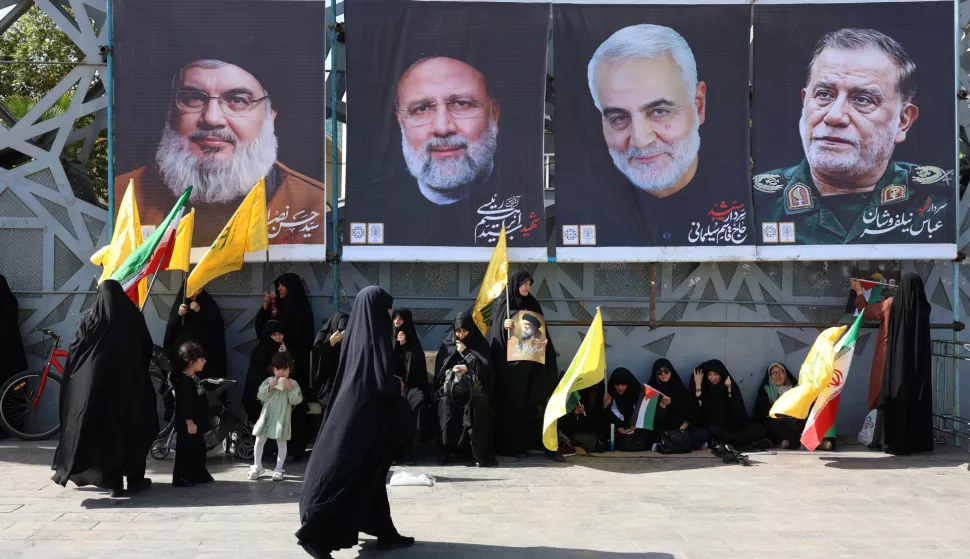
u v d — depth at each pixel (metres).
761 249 7.86
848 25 7.89
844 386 8.18
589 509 5.71
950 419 8.03
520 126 7.83
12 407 7.76
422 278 8.18
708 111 7.88
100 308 6.06
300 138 7.72
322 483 4.43
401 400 4.64
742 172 7.88
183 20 7.65
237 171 7.68
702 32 7.86
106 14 7.88
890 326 7.69
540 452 7.61
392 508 5.72
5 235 7.97
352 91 7.75
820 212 7.87
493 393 7.26
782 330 8.21
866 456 7.48
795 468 7.02
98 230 8.05
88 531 5.09
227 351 8.03
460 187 7.80
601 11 7.85
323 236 7.75
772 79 7.90
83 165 8.85
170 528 5.16
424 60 7.78
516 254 7.80
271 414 6.51
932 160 7.88
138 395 6.06
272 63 7.70
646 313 8.20
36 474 6.55
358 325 4.68
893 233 7.87
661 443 7.59
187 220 7.24
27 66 12.15
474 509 5.70
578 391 7.62
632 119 7.86
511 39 7.82
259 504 5.77
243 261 7.55
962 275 8.27
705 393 7.86
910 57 7.89
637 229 7.86
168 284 8.02
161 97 7.65
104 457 5.85
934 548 4.89
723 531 5.20
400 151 7.77
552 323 8.14
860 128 7.87
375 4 7.77
